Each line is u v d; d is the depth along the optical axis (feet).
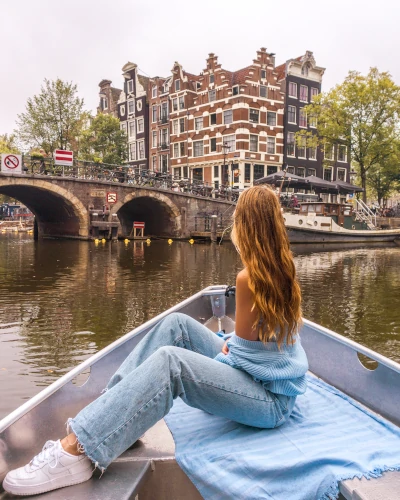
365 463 4.75
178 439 5.49
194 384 5.11
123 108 135.23
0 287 29.94
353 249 65.82
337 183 89.20
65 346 17.19
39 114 94.58
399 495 4.23
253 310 5.17
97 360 6.80
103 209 78.74
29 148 97.19
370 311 23.24
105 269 39.55
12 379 13.89
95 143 116.16
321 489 4.51
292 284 5.16
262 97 104.88
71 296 26.81
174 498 5.45
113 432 4.79
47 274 36.14
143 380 4.94
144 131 128.77
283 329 5.21
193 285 30.94
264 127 105.60
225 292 11.13
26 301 25.29
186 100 114.21
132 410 4.85
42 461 4.71
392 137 90.12
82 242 75.77
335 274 37.47
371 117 91.40
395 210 109.91
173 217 86.33
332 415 6.07
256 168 105.60
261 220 5.11
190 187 91.40
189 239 85.10
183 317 6.26
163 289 29.30
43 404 5.65
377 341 18.12
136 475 4.99
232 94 104.58
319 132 94.73
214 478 4.79
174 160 119.34
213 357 6.24
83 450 4.75
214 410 5.23
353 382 7.18
